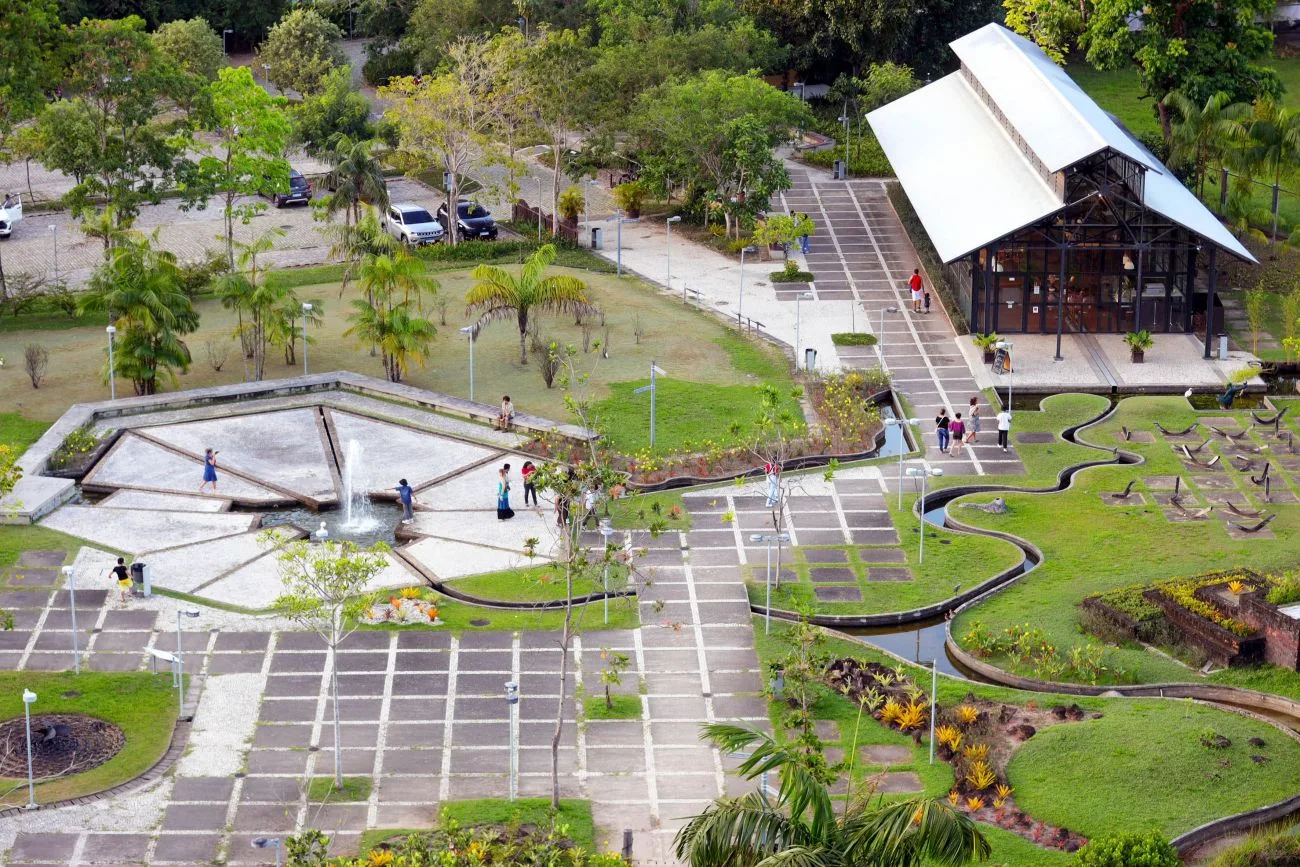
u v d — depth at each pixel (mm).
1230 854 55344
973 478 87188
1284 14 179125
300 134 142000
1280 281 113938
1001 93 118562
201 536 79562
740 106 124125
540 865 51875
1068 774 60969
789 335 107625
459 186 127375
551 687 67562
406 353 97500
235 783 60875
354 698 66438
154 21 169125
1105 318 105812
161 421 92812
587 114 126125
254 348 99438
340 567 62000
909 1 148125
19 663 68000
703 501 84062
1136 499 84562
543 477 61031
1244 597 70438
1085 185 101750
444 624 71875
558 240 125938
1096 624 72062
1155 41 123875
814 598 74875
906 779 61281
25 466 85438
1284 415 94375
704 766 62594
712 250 125000
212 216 133000
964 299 109812
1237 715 64812
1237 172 120375
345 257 122562
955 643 71438
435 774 61719
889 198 133500
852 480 87062
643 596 74812
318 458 88688
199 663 68562
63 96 150500
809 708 65688
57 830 57719
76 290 114938
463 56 127500
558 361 97812
